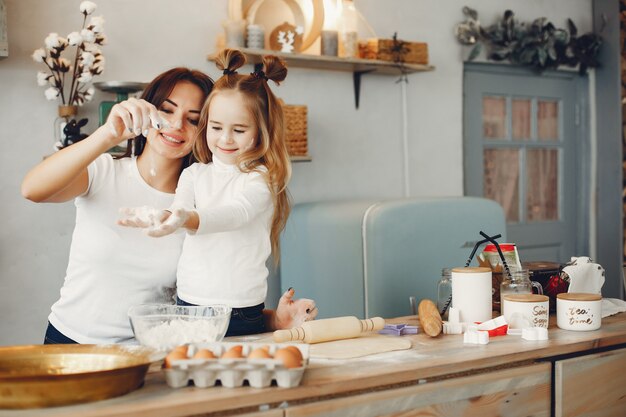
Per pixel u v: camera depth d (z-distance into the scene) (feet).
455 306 6.18
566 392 5.33
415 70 12.71
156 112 5.51
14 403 3.73
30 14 10.07
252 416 4.03
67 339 6.42
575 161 16.28
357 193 12.87
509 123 15.24
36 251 10.21
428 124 13.75
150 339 4.72
